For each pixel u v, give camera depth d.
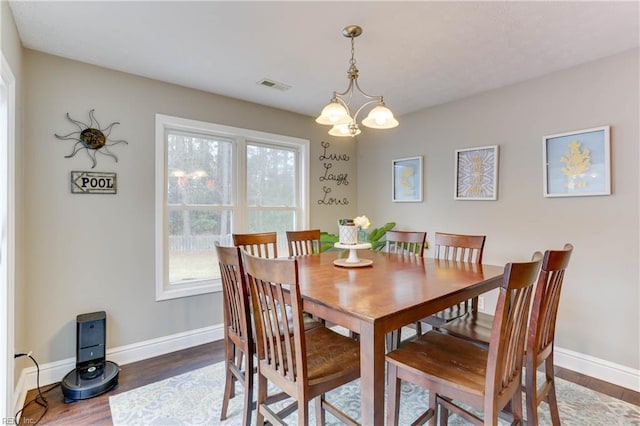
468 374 1.33
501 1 1.69
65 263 2.34
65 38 2.07
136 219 2.64
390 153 3.87
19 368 2.03
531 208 2.70
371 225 4.08
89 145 2.42
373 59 2.37
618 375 2.26
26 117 2.18
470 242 2.38
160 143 2.76
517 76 2.65
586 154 2.39
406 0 1.69
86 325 2.29
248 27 1.95
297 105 3.43
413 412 1.96
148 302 2.70
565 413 1.94
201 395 2.13
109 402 2.04
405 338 3.08
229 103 3.17
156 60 2.39
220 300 3.11
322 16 1.83
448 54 2.28
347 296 1.45
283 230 3.67
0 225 1.68
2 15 1.61
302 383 1.28
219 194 3.19
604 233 2.32
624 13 1.79
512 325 1.26
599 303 2.35
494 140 2.94
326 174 3.99
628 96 2.21
